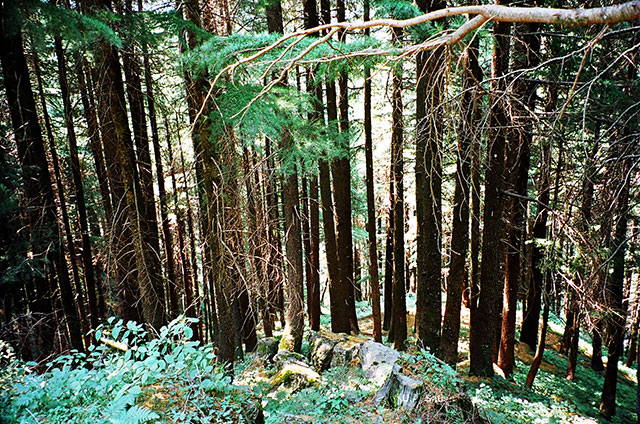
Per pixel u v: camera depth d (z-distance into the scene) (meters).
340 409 5.99
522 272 11.59
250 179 8.97
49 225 6.84
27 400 3.25
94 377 3.62
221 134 6.66
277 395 7.18
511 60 7.64
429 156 7.59
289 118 7.30
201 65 5.55
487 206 8.44
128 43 6.40
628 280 9.78
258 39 5.12
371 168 11.59
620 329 8.53
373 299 11.73
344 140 8.63
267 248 9.14
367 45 4.71
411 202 16.02
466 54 3.23
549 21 2.20
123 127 6.48
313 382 7.58
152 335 6.65
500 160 8.11
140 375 3.54
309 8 10.56
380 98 12.54
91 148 9.55
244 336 11.44
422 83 6.95
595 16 2.01
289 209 9.96
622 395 10.74
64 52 8.46
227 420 3.58
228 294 7.16
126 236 8.40
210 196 6.87
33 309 6.87
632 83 5.77
